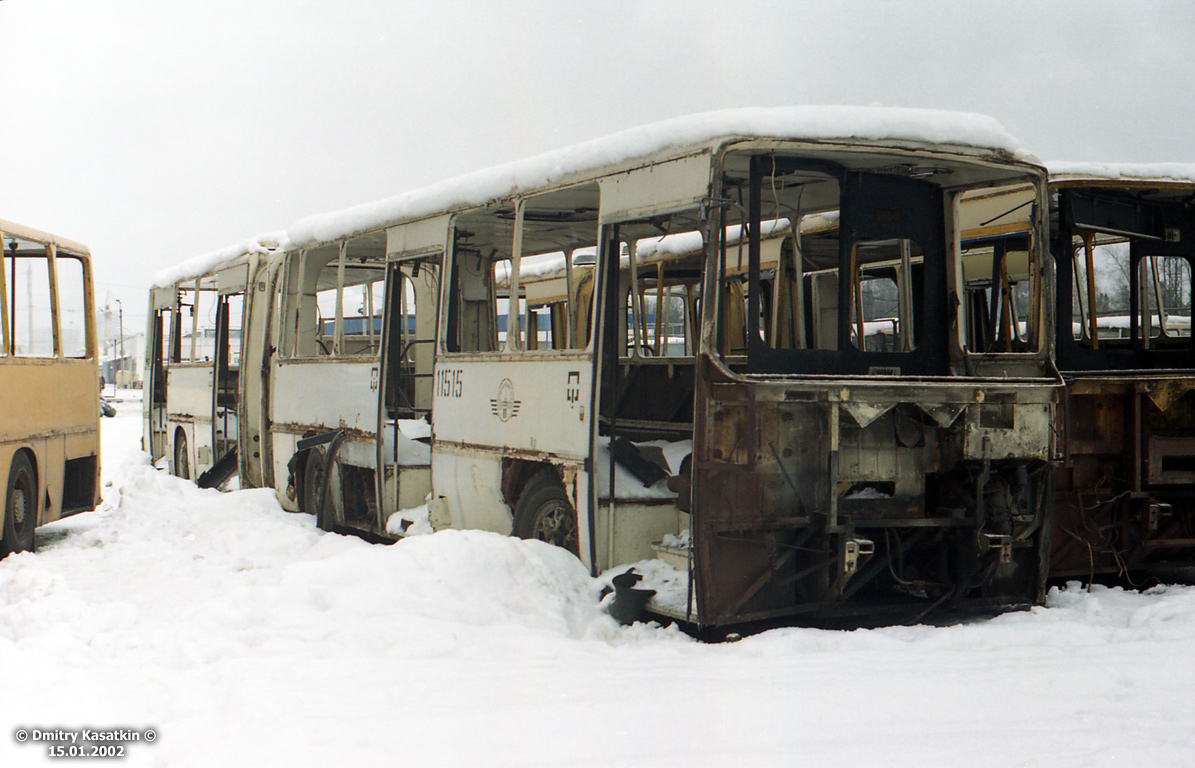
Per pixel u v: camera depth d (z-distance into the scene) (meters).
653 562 7.69
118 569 9.76
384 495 10.77
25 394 10.88
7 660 5.88
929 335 8.09
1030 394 7.50
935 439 7.39
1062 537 8.62
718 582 6.73
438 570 7.72
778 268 8.95
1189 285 10.01
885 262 9.72
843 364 7.70
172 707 5.16
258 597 7.36
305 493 12.75
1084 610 7.66
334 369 11.98
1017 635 6.69
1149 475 8.80
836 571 7.07
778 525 6.87
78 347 12.52
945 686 5.41
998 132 7.50
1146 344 9.77
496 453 9.02
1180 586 8.96
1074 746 4.48
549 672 5.78
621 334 11.20
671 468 8.22
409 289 12.83
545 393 8.36
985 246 10.13
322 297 14.80
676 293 12.39
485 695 5.29
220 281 16.45
